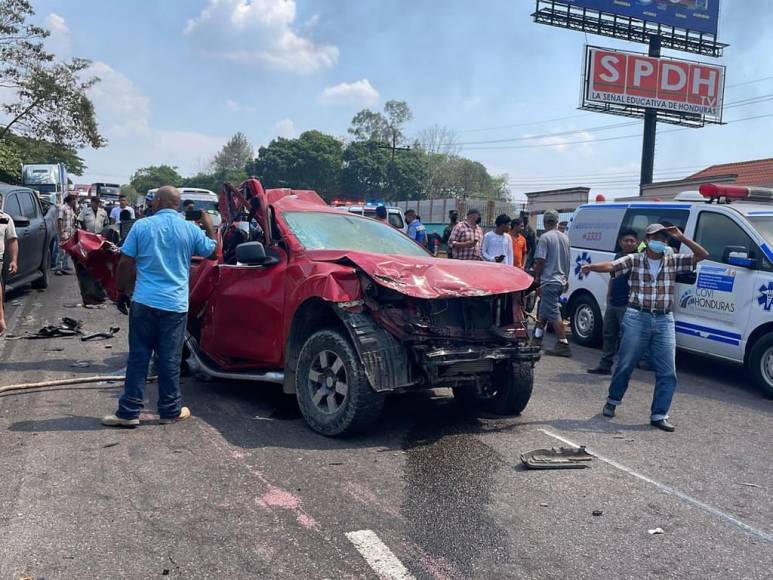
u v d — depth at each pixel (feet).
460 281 18.03
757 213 27.66
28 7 98.53
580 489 15.39
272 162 244.01
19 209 40.57
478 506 14.14
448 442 18.21
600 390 25.36
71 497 13.67
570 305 36.70
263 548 11.91
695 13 98.73
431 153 275.80
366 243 21.66
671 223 30.63
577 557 12.19
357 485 14.93
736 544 13.01
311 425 18.47
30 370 24.16
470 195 273.54
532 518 13.71
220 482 14.73
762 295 26.14
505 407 20.67
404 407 21.59
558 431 19.79
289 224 21.03
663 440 19.53
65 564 11.14
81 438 17.20
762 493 15.72
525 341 19.70
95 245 24.43
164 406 18.69
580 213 36.86
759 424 21.89
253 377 20.61
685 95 98.32
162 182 424.05
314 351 18.43
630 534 13.23
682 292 29.45
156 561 11.34
